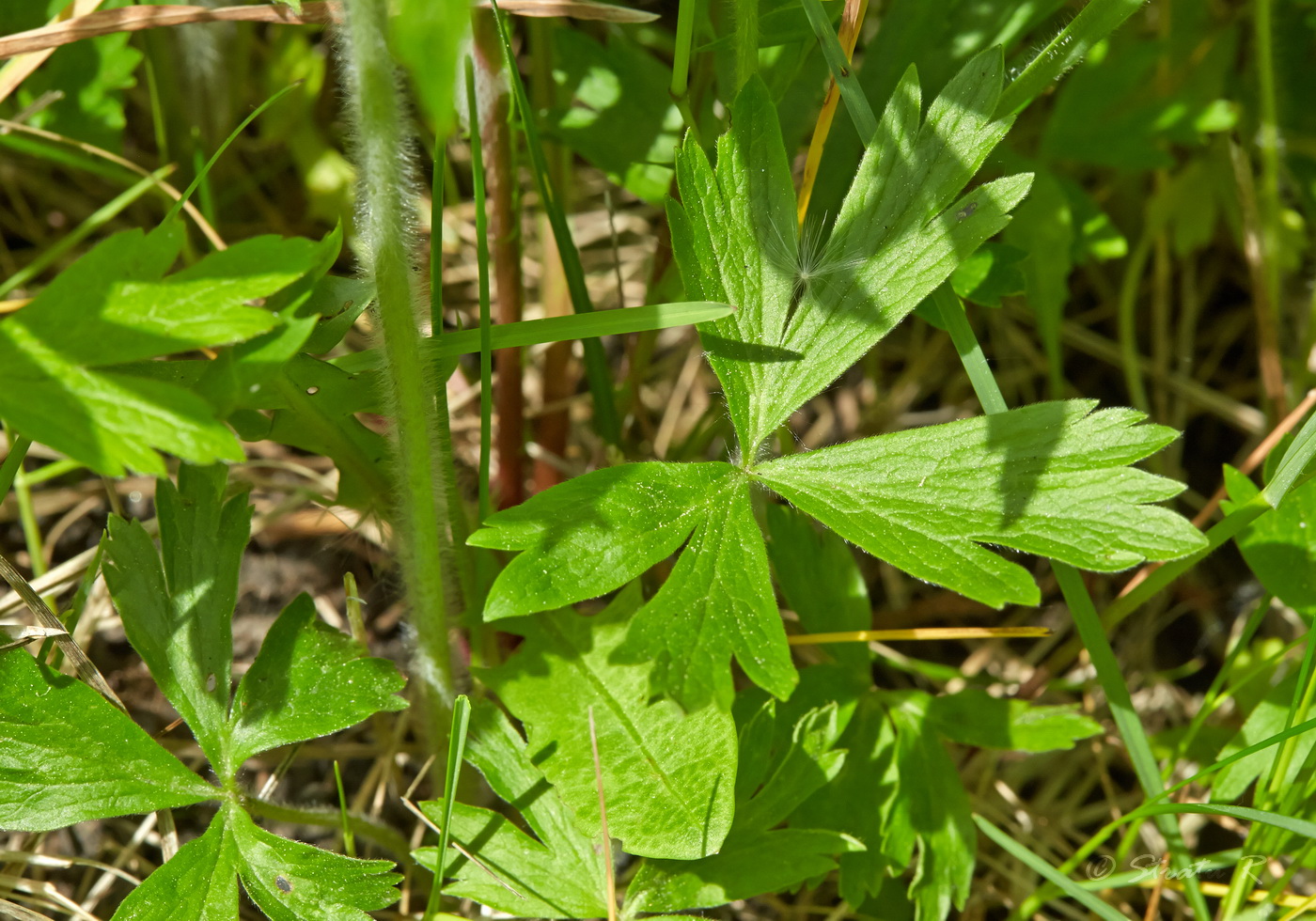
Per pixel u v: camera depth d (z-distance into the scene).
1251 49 0.41
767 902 0.33
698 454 0.37
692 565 0.27
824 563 0.32
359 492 0.30
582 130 0.35
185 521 0.28
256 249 0.26
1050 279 0.37
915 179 0.28
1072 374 0.42
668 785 0.28
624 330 0.28
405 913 0.31
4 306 0.33
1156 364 0.41
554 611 0.30
